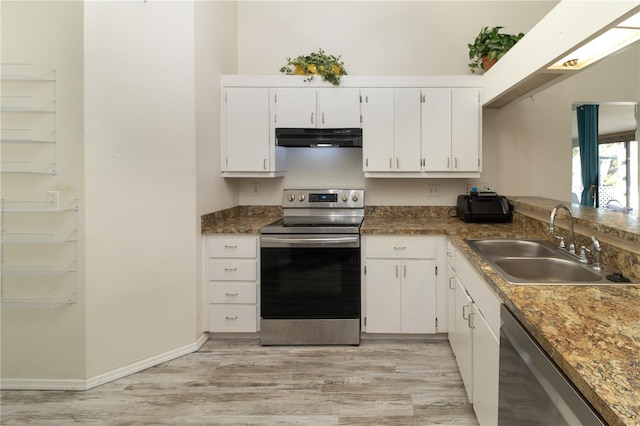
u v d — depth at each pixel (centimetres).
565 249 187
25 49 206
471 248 196
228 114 297
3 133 204
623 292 122
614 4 131
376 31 336
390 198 333
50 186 208
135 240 227
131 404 198
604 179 581
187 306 252
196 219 254
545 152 327
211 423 183
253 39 341
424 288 264
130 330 227
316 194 323
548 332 91
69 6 204
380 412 189
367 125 294
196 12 250
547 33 180
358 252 263
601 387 67
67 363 212
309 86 295
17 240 202
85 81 205
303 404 197
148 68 229
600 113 488
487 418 152
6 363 214
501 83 247
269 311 266
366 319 268
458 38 331
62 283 210
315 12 338
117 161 218
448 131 292
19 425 182
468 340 190
